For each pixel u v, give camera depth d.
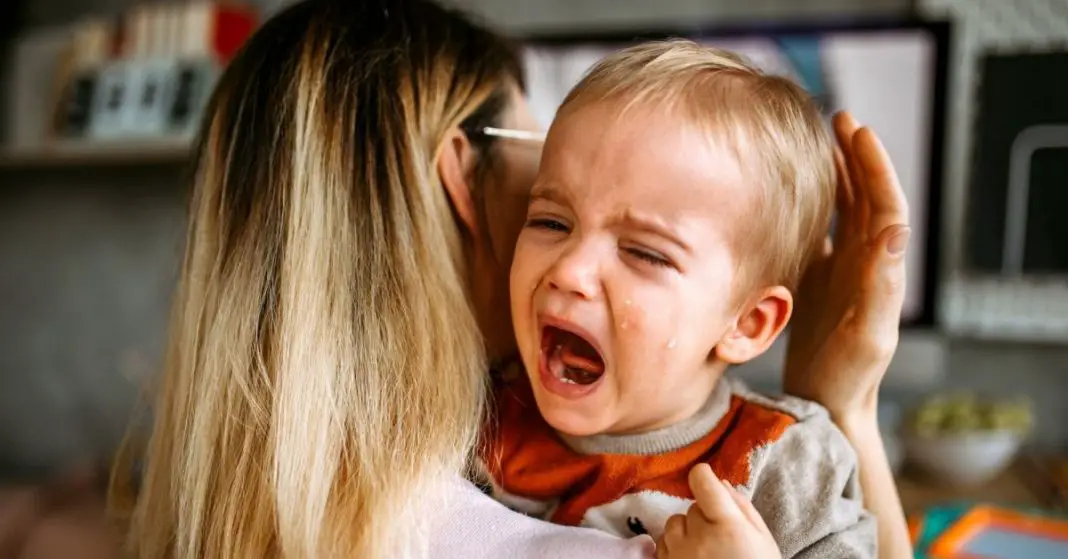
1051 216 1.54
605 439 0.60
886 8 1.61
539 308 0.55
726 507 0.45
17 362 2.26
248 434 0.57
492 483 0.61
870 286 0.61
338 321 0.57
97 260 2.17
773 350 1.62
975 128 1.57
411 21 0.68
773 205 0.56
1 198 2.23
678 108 0.54
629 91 0.55
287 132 0.61
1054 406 1.61
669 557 0.47
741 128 0.55
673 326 0.53
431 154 0.62
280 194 0.60
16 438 2.25
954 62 1.53
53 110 1.92
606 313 0.53
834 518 0.54
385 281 0.58
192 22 1.79
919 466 1.47
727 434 0.59
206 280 0.63
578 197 0.54
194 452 0.60
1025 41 1.55
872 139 0.62
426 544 0.53
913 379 1.56
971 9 1.57
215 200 0.65
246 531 0.57
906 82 1.53
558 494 0.62
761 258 0.56
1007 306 1.59
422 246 0.59
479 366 0.61
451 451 0.56
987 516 1.13
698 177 0.53
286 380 0.56
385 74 0.62
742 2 1.69
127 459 0.84
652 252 0.53
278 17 0.70
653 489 0.57
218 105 0.68
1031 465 1.51
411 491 0.54
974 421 1.37
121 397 2.18
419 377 0.56
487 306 0.68
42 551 1.71
